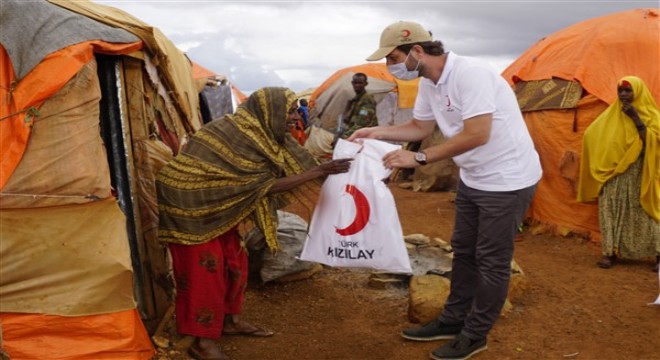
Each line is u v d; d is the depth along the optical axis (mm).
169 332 4527
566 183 7508
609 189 6324
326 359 4262
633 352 4379
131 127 4480
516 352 4348
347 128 8891
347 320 4934
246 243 5590
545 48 8367
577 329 4766
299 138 12227
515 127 3898
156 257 4629
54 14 3877
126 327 3947
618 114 6340
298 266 5625
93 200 3850
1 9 3721
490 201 3922
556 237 7641
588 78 7320
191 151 4027
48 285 3803
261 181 3992
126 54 4238
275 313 5055
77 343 3873
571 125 7430
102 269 3861
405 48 3855
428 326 4527
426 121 4344
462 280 4414
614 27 7562
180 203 3973
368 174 4102
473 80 3725
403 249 4094
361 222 4102
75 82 3787
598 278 6012
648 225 6238
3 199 3668
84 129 3834
